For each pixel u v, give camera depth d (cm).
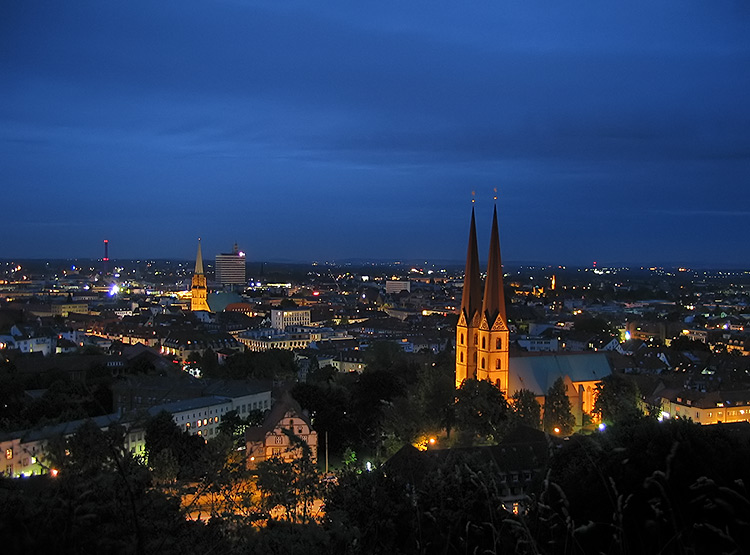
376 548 4472
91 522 3097
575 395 15488
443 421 12744
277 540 3497
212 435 15100
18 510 3105
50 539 3053
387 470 5703
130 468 3362
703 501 3681
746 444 4878
